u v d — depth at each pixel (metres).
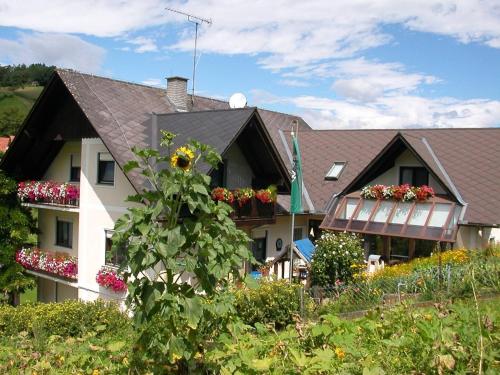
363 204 19.17
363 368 3.98
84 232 17.14
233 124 15.48
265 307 10.34
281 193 18.00
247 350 4.50
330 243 15.38
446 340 4.13
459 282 10.73
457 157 20.36
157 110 18.56
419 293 11.24
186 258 4.01
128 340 5.55
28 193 18.58
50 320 11.90
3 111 70.69
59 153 19.39
